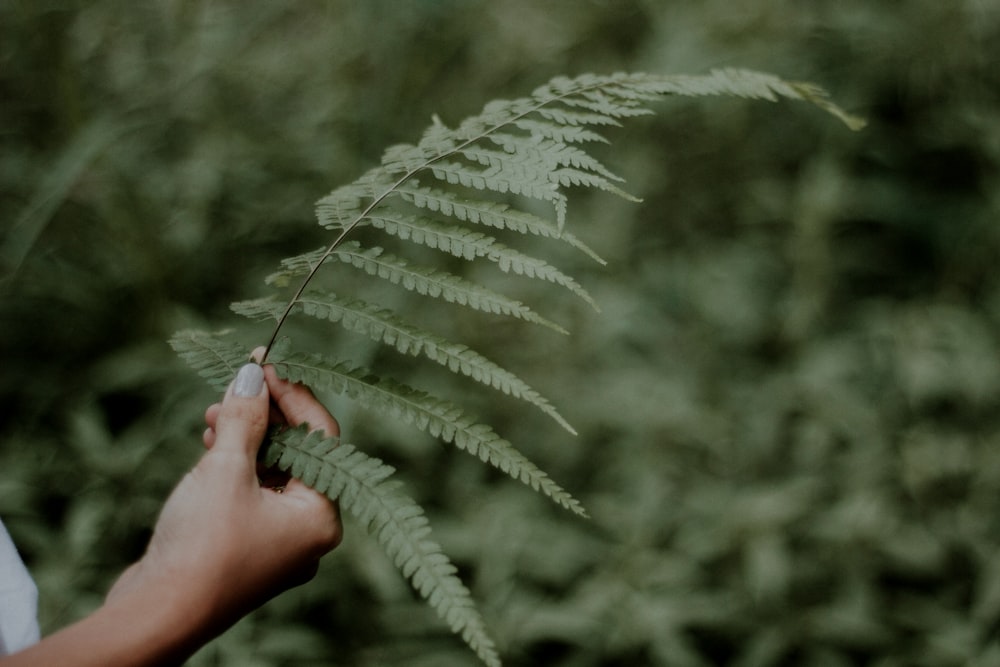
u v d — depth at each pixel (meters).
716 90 1.29
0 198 2.85
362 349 2.50
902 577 2.79
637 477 2.74
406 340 1.00
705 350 3.20
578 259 3.08
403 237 1.06
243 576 0.85
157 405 2.67
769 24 3.72
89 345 2.79
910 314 3.17
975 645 2.50
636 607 2.36
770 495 2.63
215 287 2.94
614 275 3.19
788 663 2.58
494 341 2.91
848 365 3.00
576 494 2.79
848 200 3.39
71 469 2.43
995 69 3.69
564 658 2.55
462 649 2.41
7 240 2.66
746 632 2.56
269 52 3.36
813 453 2.80
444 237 1.05
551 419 2.84
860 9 3.69
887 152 3.70
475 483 2.63
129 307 2.85
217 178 2.89
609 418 2.81
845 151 3.61
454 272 2.94
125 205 2.74
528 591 2.49
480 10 3.45
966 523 2.75
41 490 2.41
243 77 3.18
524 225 1.05
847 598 2.56
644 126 3.69
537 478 0.94
